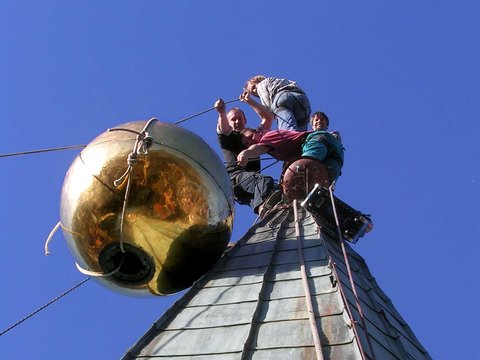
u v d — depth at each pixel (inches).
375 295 824.9
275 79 1236.5
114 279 785.6
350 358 598.2
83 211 757.3
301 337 640.4
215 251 799.7
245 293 747.4
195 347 665.6
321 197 920.9
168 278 789.2
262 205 1015.6
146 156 759.1
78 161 777.6
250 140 1096.2
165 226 757.9
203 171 774.5
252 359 625.3
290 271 784.3
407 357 696.4
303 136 1023.0
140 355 678.5
